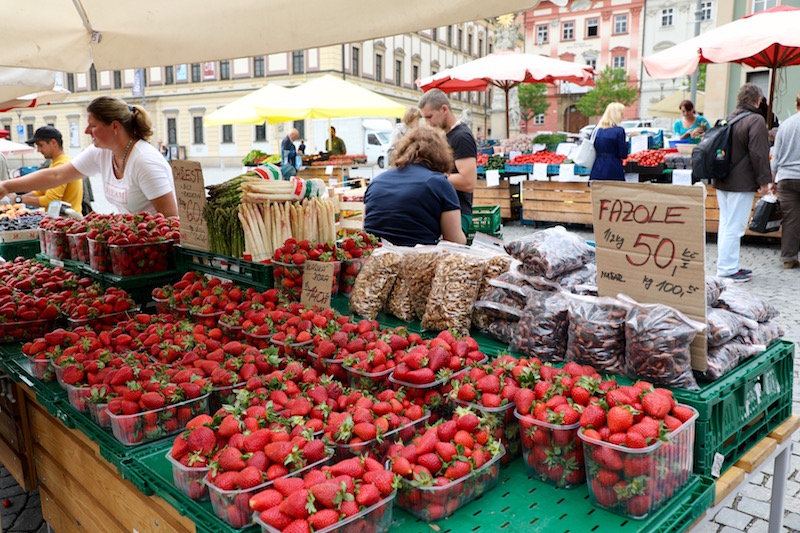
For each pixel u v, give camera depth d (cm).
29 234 525
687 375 187
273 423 177
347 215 779
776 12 866
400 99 4825
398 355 214
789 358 228
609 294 211
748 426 213
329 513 145
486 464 171
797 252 785
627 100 3844
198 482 173
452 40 5519
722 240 730
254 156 1617
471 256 260
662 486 165
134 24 291
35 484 311
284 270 299
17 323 317
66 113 4816
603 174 973
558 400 178
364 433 174
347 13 273
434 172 357
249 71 4162
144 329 288
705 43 844
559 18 4812
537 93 3984
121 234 359
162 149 3441
